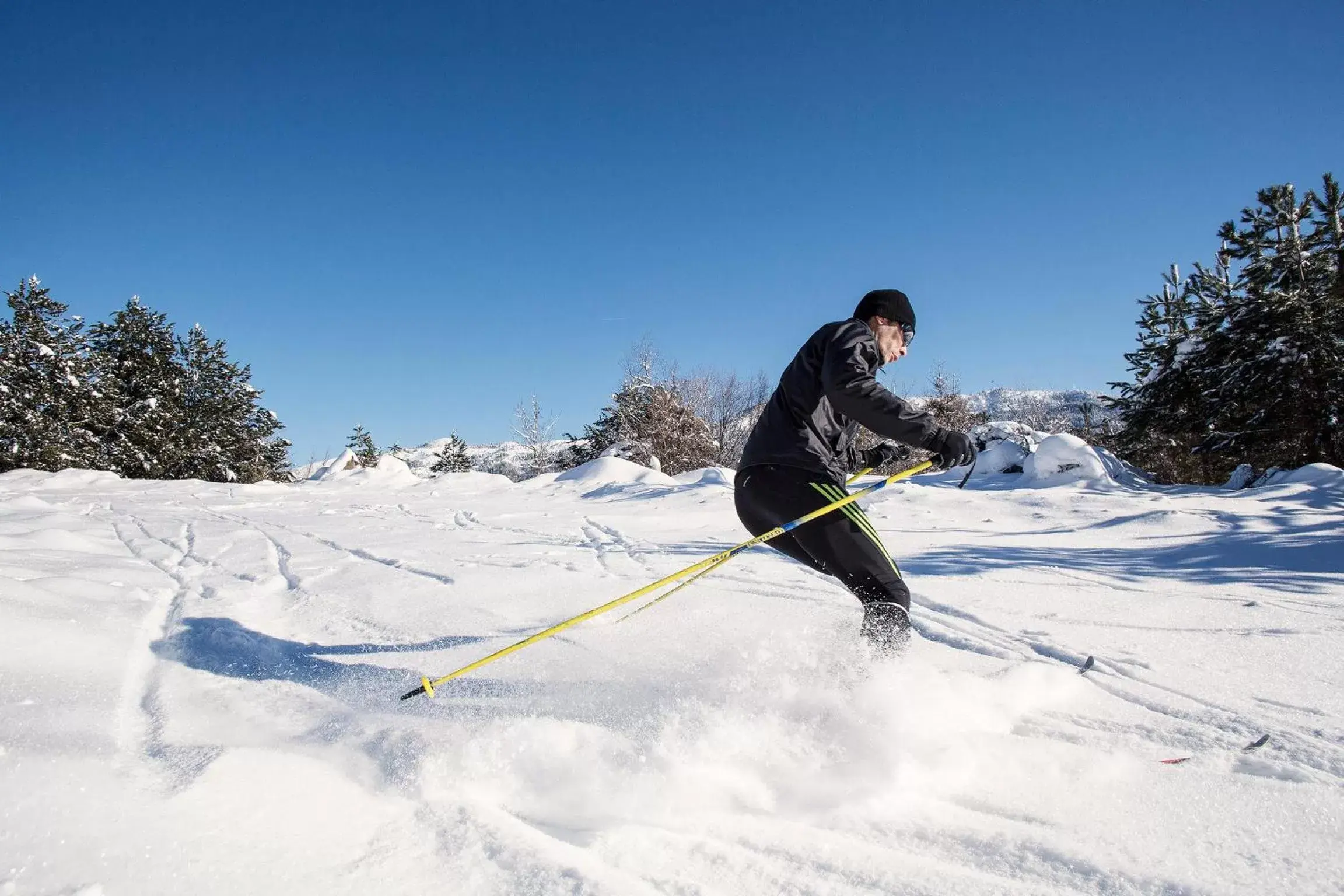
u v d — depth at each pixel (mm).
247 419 37938
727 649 3055
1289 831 1663
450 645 3355
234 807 1517
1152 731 2271
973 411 28594
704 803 1780
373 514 10242
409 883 1364
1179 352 17672
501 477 16203
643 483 13008
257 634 3482
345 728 2174
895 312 2842
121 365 33469
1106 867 1508
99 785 1516
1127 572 5082
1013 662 3041
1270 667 2936
